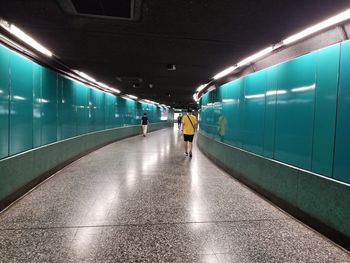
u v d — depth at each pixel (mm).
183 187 5344
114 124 14625
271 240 3119
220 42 4328
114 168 7184
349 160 2893
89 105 10070
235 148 6254
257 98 5223
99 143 11633
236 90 6484
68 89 7566
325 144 3268
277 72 4441
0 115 3830
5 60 3977
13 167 4191
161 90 13305
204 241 3068
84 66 6836
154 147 12414
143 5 2980
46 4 3012
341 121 3006
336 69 3086
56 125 6590
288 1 2758
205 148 10156
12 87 4223
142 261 2635
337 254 2822
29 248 2832
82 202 4305
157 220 3645
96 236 3137
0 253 2727
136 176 6254
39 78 5457
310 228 3457
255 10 3025
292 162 3973
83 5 3051
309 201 3494
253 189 5199
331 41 3377
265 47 4488
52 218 3633
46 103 5875
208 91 10438
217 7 2977
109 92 13359
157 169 7152
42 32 4000
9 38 3928
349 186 2854
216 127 8469
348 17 2971
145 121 18812
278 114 4391
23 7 3096
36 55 5023
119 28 3795
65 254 2727
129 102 18000
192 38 4184
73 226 3395
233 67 6301
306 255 2797
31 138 5043
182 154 10211
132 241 3035
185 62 6051
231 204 4359
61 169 6930
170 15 3256
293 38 3879
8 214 3750
